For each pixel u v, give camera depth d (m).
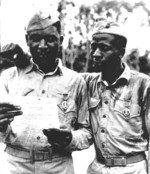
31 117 4.01
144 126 4.47
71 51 20.55
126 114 4.37
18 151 4.16
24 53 4.20
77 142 4.18
